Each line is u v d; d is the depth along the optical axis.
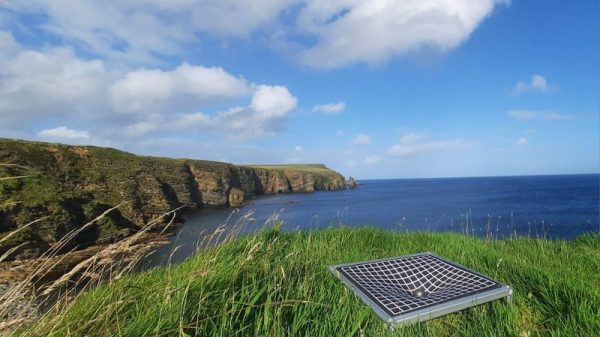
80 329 2.72
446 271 4.38
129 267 3.91
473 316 3.51
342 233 7.48
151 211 54.91
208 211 69.31
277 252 5.06
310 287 3.75
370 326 3.22
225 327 2.83
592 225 37.97
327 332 3.01
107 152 64.12
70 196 39.56
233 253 4.79
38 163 47.97
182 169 78.06
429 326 3.44
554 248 7.04
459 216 44.47
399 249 6.31
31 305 2.87
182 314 2.81
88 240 38.12
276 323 2.92
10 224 30.97
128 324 2.85
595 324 3.17
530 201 76.75
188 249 20.91
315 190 156.38
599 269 5.41
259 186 126.94
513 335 3.14
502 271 4.76
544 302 3.82
